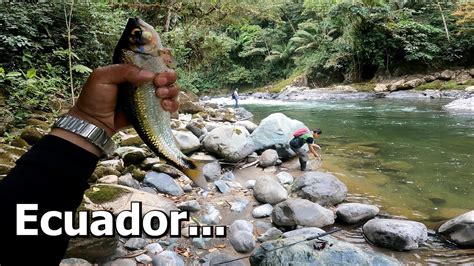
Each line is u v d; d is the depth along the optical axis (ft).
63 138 2.23
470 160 21.03
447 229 12.16
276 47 94.99
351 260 9.42
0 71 18.70
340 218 13.43
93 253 9.47
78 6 27.61
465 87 54.29
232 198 15.26
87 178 2.22
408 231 11.53
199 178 3.18
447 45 65.72
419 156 22.22
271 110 49.65
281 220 12.90
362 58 71.87
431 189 16.62
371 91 61.98
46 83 21.93
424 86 58.49
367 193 16.29
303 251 9.75
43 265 2.06
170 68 2.82
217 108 43.37
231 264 10.25
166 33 35.81
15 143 14.83
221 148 19.45
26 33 24.02
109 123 2.46
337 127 33.65
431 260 10.86
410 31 66.13
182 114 32.78
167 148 3.11
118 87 2.55
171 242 11.22
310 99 63.05
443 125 32.30
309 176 15.88
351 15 67.82
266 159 20.03
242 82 97.35
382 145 25.44
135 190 12.06
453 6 68.85
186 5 36.52
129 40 2.74
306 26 82.53
